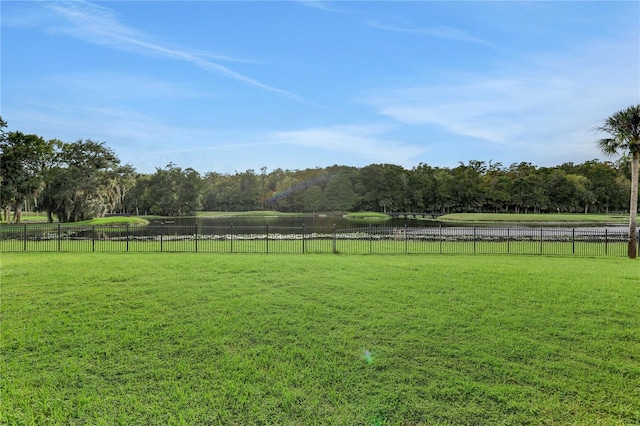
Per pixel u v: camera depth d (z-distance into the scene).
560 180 77.88
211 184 102.62
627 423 3.66
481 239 23.52
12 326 5.82
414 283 8.38
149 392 4.16
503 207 84.94
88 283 8.25
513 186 80.50
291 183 105.00
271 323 5.96
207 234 29.27
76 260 11.67
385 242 21.44
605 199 77.94
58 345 5.22
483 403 3.97
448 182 85.00
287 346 5.20
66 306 6.73
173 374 4.51
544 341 5.35
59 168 43.03
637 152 15.31
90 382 4.34
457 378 4.41
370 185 92.69
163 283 8.30
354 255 14.38
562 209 79.56
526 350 5.07
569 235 24.97
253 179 102.44
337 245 19.39
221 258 12.36
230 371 4.56
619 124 15.41
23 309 6.55
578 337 5.46
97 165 45.09
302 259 12.24
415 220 60.00
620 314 6.36
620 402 3.99
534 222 49.34
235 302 6.95
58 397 4.06
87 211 43.84
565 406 3.93
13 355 4.95
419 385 4.28
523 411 3.85
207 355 4.96
